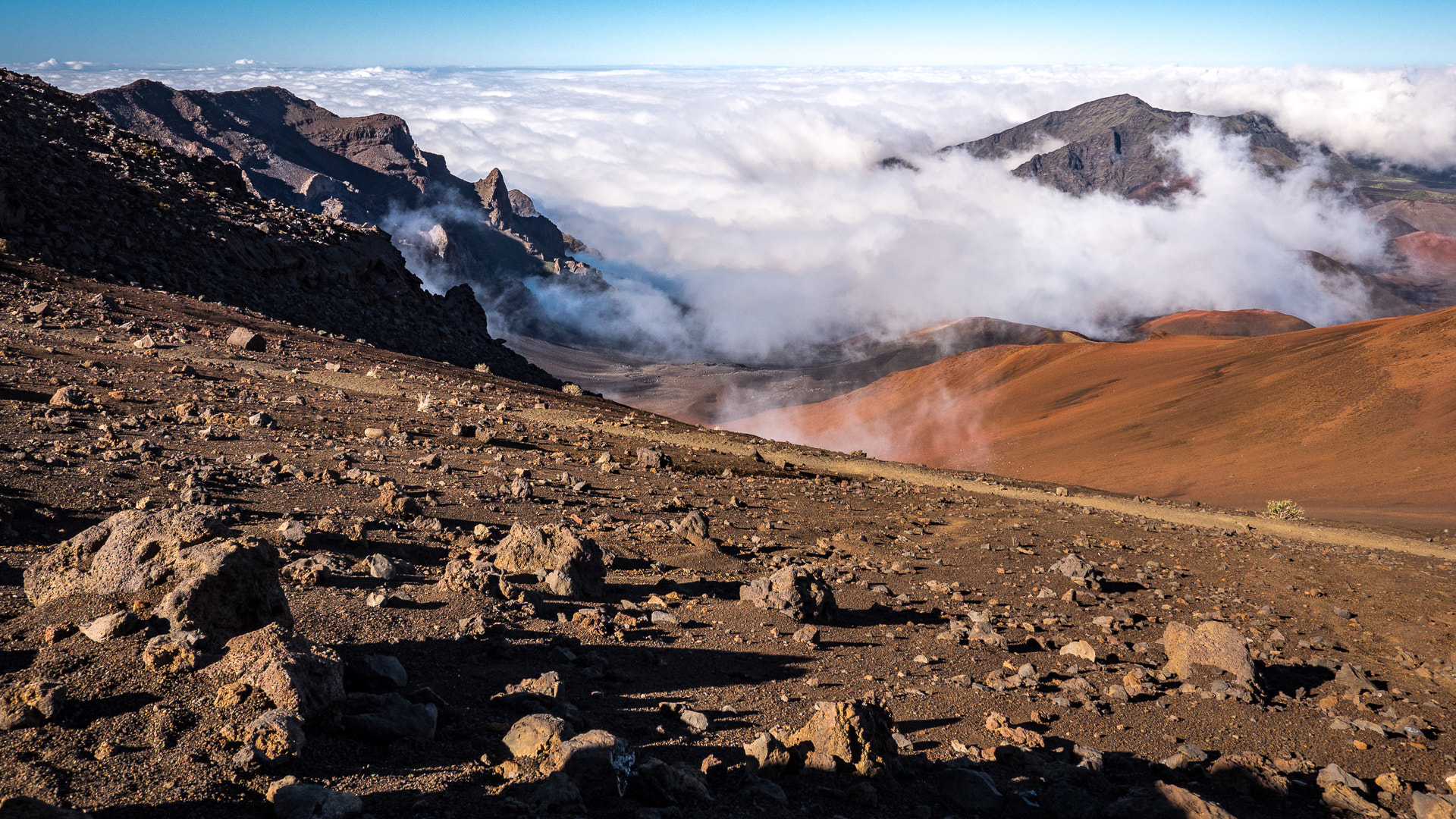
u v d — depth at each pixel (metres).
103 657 4.82
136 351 25.14
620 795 4.33
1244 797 6.42
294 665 4.56
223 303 41.69
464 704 5.55
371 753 4.50
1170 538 21.88
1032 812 5.32
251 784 3.88
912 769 5.77
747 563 12.88
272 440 16.20
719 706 6.41
